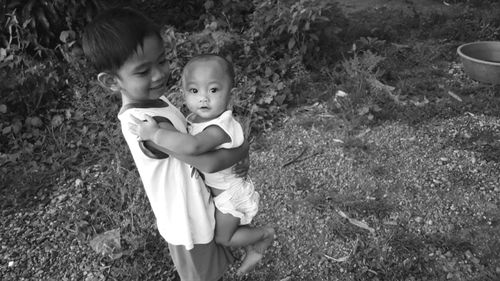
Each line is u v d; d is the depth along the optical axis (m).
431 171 3.79
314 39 5.02
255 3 5.34
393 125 4.31
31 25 4.75
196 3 5.81
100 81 1.75
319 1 5.56
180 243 1.87
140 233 3.27
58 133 4.29
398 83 4.82
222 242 2.03
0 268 3.19
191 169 1.85
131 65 1.62
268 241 2.24
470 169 3.78
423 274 2.97
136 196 3.57
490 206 3.44
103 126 4.33
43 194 3.76
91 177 3.85
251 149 4.12
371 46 5.34
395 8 6.40
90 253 3.24
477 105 4.48
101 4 5.02
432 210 3.44
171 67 4.63
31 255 3.27
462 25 5.85
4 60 4.54
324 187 3.70
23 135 4.24
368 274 3.00
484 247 3.12
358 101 4.48
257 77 4.64
